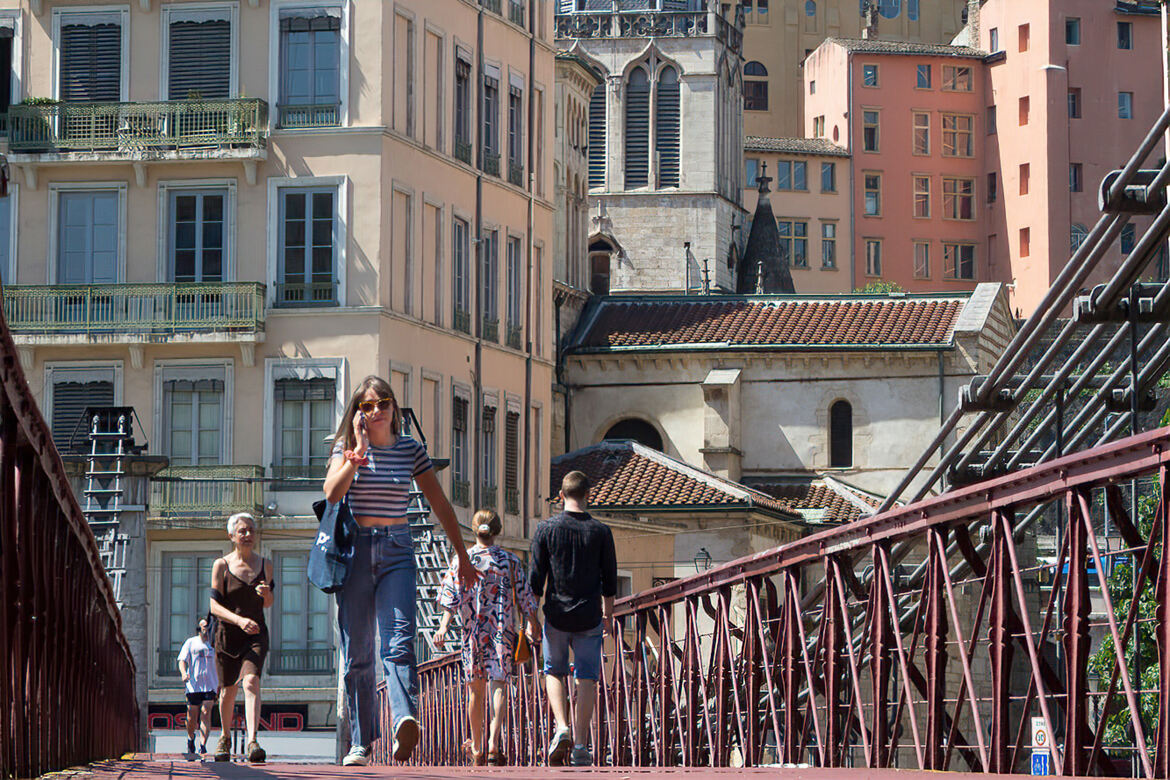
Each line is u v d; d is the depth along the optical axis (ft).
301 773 80.38
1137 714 66.74
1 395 67.10
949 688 332.80
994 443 488.85
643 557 520.42
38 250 451.12
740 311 601.62
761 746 119.65
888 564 93.15
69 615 107.14
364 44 447.01
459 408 479.41
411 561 95.61
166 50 453.58
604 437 590.55
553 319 593.42
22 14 458.09
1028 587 219.20
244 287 441.27
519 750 199.21
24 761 77.00
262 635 157.48
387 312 442.91
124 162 447.01
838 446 581.12
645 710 151.43
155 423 442.91
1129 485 248.52
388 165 446.60
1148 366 181.68
